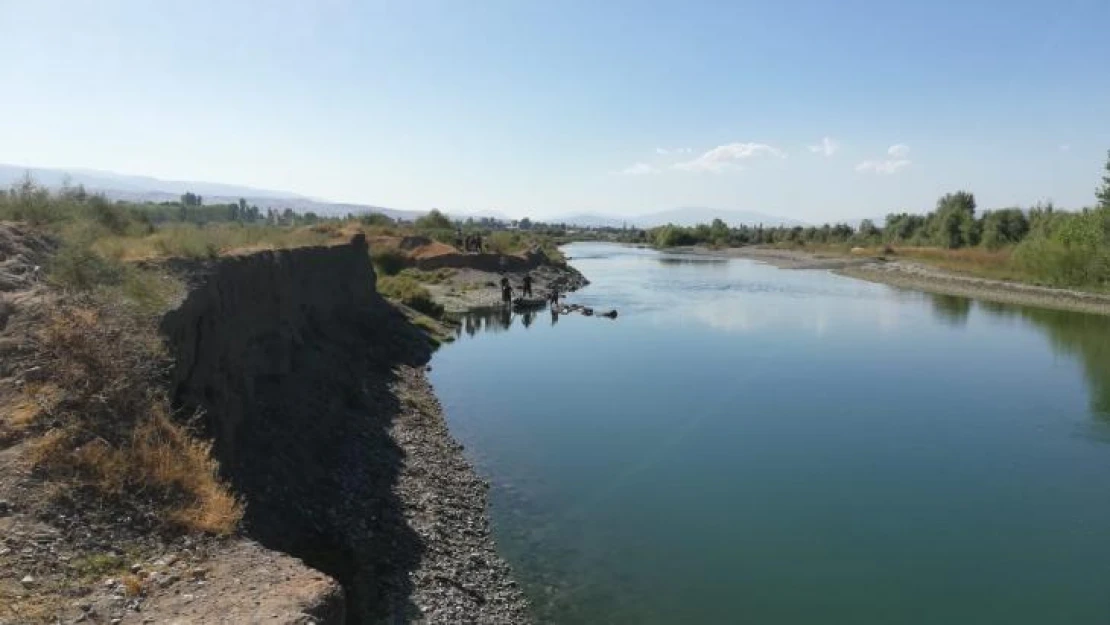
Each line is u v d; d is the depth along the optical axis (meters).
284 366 20.09
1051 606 13.59
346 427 19.94
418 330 41.31
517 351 38.66
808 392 29.55
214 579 8.04
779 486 19.38
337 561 12.70
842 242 154.62
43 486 8.65
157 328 12.25
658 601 13.41
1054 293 62.97
